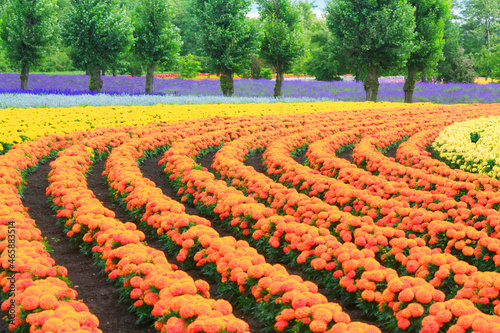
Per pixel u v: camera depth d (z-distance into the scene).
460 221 6.60
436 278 4.78
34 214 7.73
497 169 9.24
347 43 29.83
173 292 4.24
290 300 4.21
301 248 5.62
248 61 31.44
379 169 9.95
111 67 32.31
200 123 15.67
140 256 4.96
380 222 6.74
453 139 11.88
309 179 8.60
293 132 15.13
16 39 30.27
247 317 4.84
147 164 11.70
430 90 39.06
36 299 3.91
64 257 6.20
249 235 6.86
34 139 11.65
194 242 5.77
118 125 15.28
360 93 38.41
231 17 30.20
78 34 29.72
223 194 7.52
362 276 4.70
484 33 77.69
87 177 10.24
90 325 3.77
